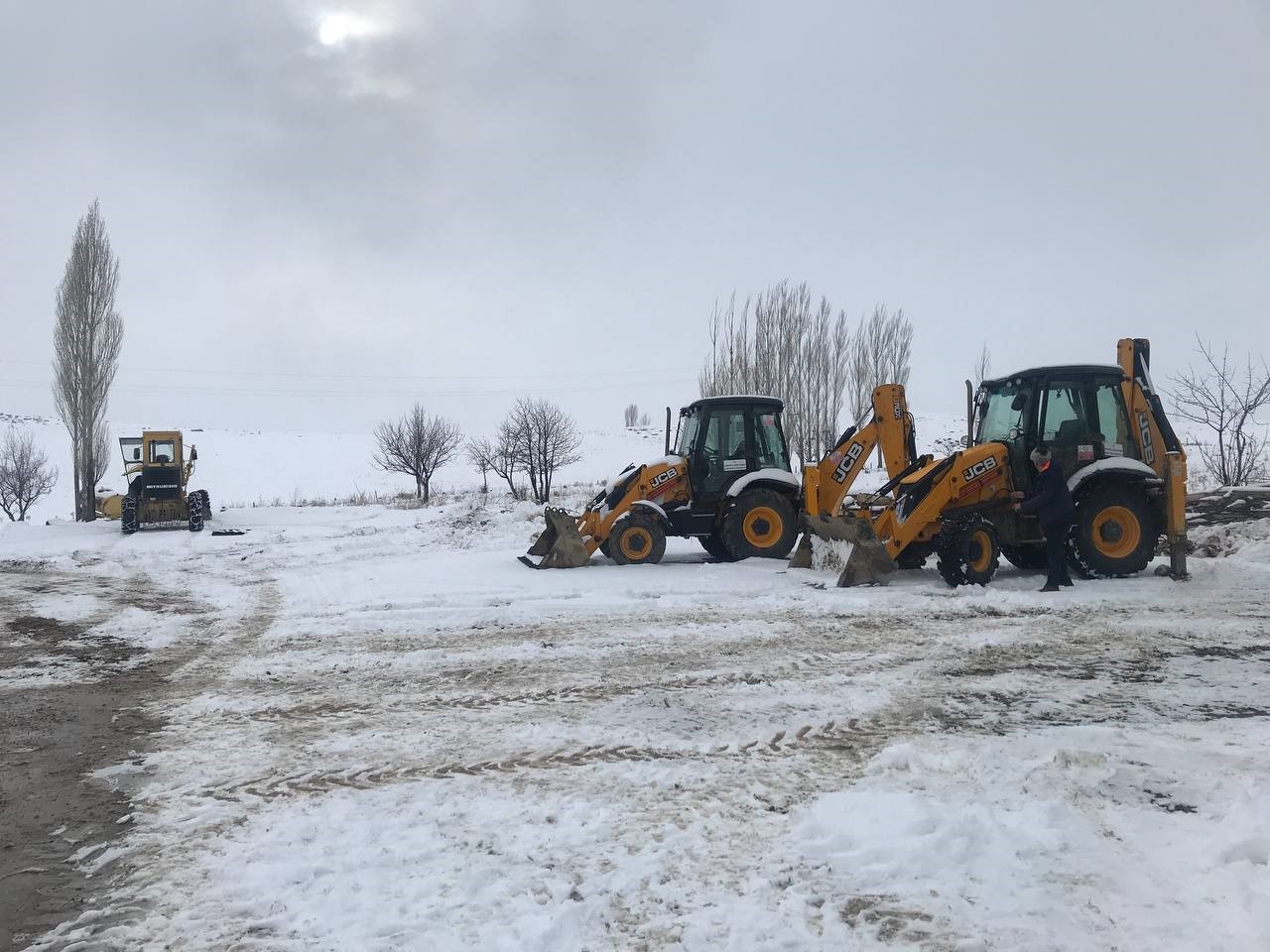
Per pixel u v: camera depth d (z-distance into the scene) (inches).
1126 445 401.1
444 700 220.2
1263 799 140.6
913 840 131.6
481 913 115.9
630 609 337.4
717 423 489.1
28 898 123.7
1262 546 433.7
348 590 414.3
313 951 108.4
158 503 898.1
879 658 254.7
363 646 289.1
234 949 109.5
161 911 119.0
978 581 373.7
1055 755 164.4
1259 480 685.9
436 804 152.6
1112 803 144.6
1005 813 141.9
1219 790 148.8
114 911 119.3
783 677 234.5
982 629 293.6
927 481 389.1
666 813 146.6
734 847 133.3
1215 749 169.8
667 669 245.9
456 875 126.4
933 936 108.0
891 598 346.3
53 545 756.0
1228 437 767.7
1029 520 395.9
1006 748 172.1
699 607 338.3
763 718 198.4
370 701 221.1
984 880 121.0
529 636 295.9
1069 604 331.0
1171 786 150.9
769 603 343.6
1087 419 395.5
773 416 499.5
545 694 223.1
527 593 375.2
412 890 122.4
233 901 120.9
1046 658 251.4
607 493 489.1
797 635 288.7
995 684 223.8
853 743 180.4
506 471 1366.9
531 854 132.4
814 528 419.5
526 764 172.4
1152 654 255.1
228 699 227.0
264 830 143.6
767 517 470.9
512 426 1395.2
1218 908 111.7
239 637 314.3
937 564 429.4
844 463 434.6
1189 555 469.4
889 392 434.6
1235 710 197.8
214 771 172.7
